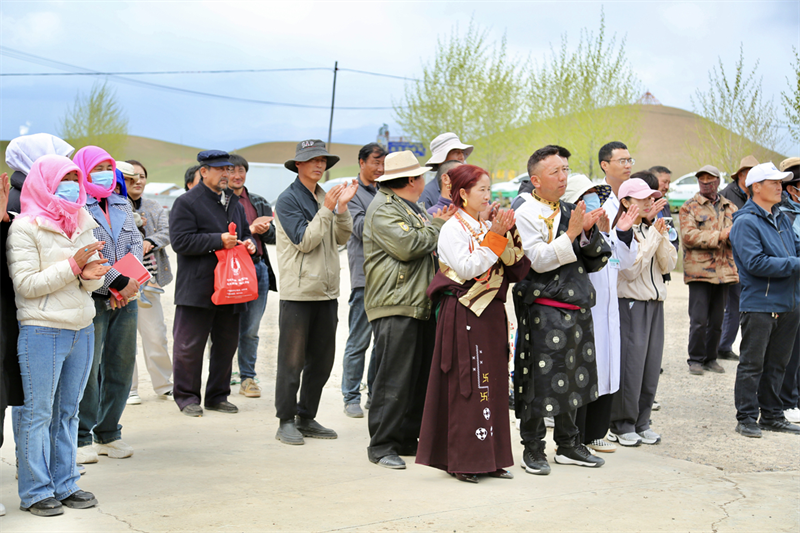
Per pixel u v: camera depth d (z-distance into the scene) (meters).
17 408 3.56
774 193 5.66
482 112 30.06
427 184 6.32
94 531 3.24
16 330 3.54
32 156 3.96
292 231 5.05
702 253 7.63
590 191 5.16
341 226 5.21
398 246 4.43
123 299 4.35
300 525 3.33
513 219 4.03
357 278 6.07
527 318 4.45
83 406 4.48
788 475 4.61
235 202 6.15
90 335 3.82
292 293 5.09
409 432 4.90
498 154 31.39
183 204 5.73
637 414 5.36
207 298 5.79
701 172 7.66
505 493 3.94
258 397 6.65
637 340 5.30
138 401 6.23
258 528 3.28
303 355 5.17
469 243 4.21
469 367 4.15
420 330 4.63
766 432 5.79
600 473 4.48
